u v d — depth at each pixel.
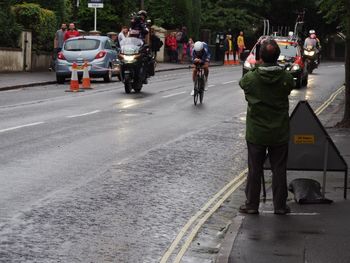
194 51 23.95
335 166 10.65
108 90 28.44
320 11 19.81
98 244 8.47
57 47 36.78
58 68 31.56
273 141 9.59
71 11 48.34
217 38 62.34
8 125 17.34
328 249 8.10
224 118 20.58
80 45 32.09
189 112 21.64
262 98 9.50
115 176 12.20
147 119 19.59
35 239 8.55
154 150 14.85
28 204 10.11
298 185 10.78
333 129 18.41
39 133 16.28
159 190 11.38
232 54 58.16
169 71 44.34
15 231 8.83
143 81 27.80
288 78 9.52
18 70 36.34
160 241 8.73
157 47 42.22
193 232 9.16
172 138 16.50
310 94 29.11
